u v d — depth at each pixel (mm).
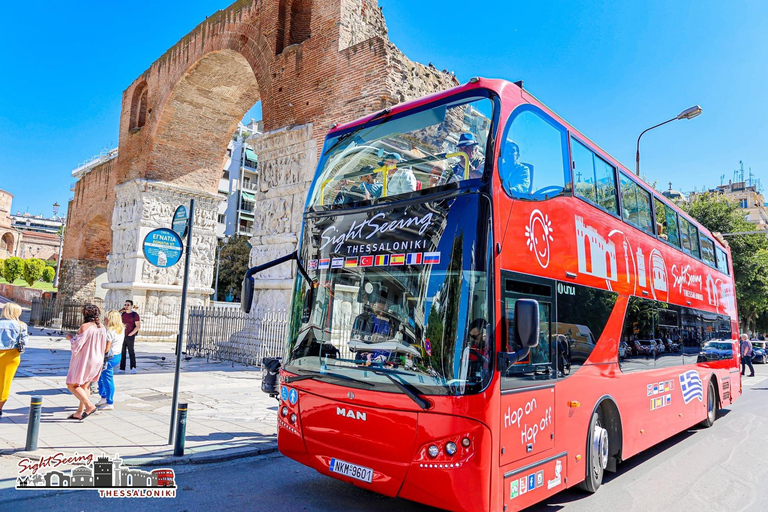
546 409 4594
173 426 6590
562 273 5098
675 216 9258
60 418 7562
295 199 15328
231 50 18953
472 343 3865
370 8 15867
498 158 4348
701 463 7496
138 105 25594
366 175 5297
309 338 4926
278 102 16375
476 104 4695
